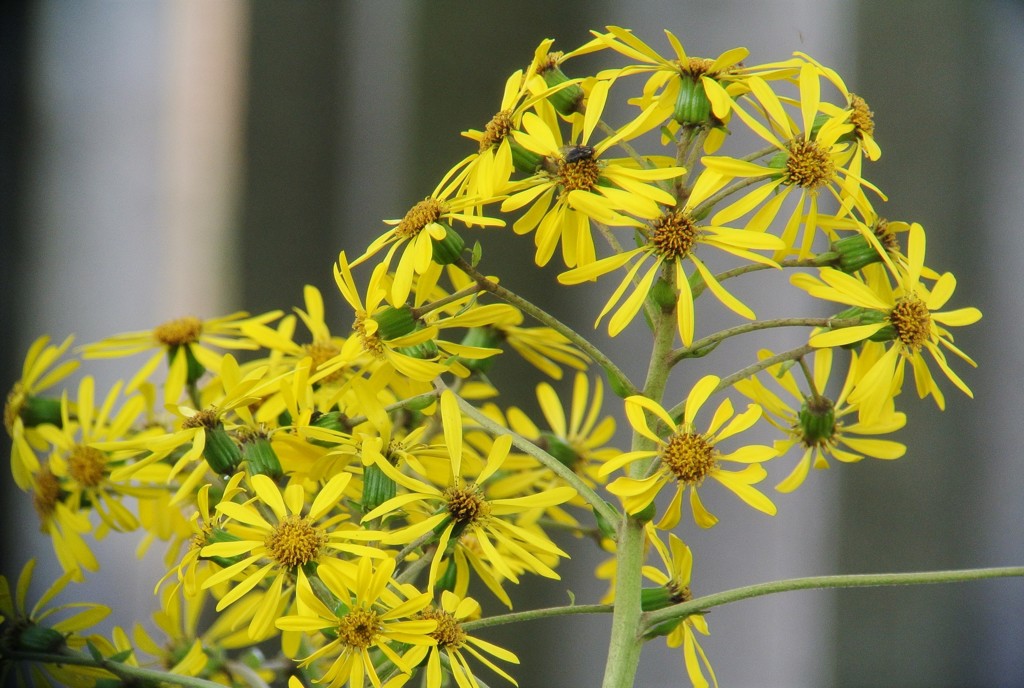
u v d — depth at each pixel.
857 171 1.74
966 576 1.70
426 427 1.78
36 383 1.88
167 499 1.83
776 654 3.00
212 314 3.02
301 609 1.71
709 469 1.70
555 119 1.75
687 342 1.70
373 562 1.74
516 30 3.01
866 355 1.74
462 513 1.73
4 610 1.78
